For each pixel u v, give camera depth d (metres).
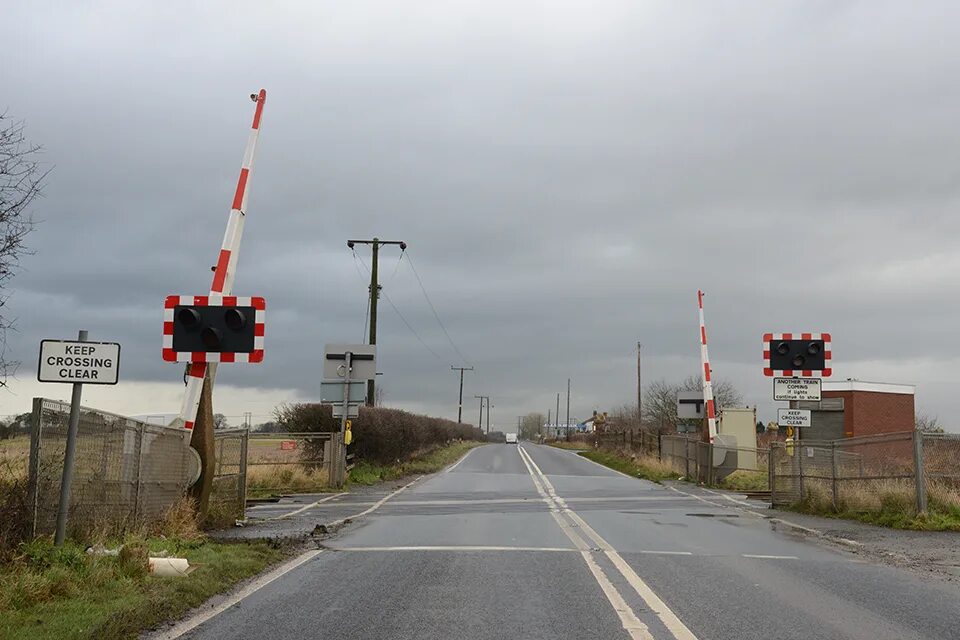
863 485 17.11
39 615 7.16
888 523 15.54
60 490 9.50
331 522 15.84
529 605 8.24
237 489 16.70
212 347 14.05
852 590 9.12
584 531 14.68
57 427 9.78
